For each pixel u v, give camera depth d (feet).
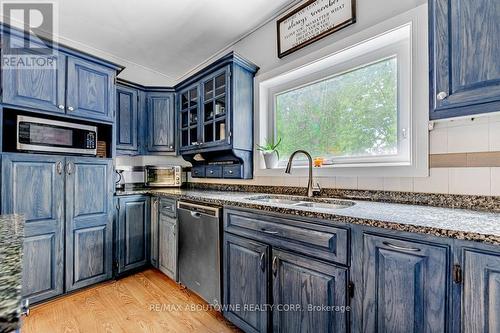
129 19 7.29
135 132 9.32
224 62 7.29
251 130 7.75
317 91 6.68
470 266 2.63
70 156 6.64
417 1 4.67
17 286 1.35
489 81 3.08
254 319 4.83
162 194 7.80
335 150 6.28
